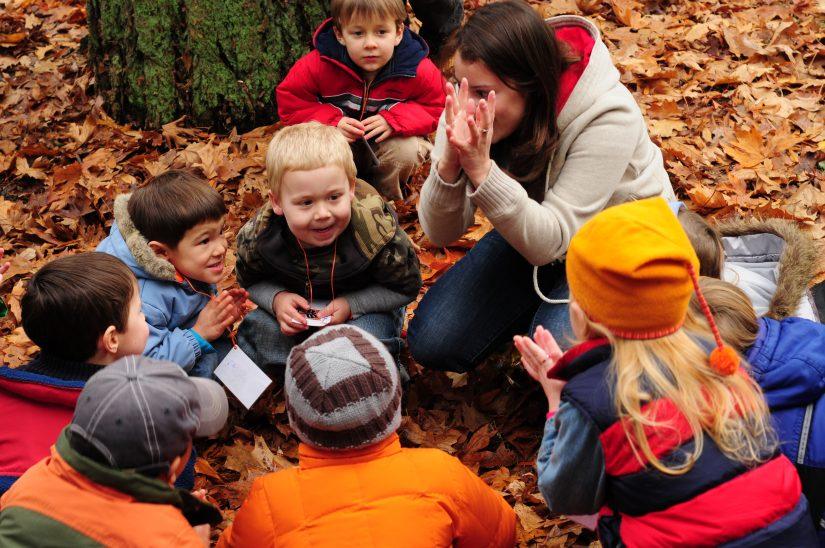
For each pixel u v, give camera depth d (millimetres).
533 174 2701
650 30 5086
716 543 1734
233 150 4285
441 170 2637
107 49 4438
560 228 2629
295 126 2648
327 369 1952
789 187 4012
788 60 4844
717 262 2346
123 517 1763
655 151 2906
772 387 2014
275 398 3111
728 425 1776
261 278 2963
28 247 3918
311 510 1978
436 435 2984
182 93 4375
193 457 2518
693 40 4984
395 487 1994
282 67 4312
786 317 2371
